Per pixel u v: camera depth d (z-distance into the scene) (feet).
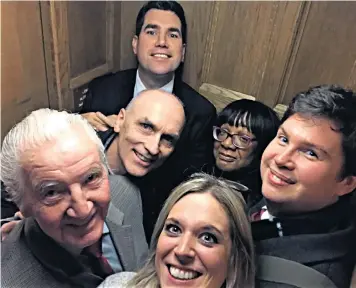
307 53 2.94
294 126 2.00
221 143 2.72
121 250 2.57
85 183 1.93
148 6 3.24
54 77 3.46
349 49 2.76
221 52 3.34
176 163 2.75
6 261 2.07
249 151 2.61
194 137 2.84
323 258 2.01
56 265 2.12
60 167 1.83
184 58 3.49
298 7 2.84
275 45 3.06
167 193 2.70
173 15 3.19
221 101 3.47
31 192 1.89
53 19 3.17
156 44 3.22
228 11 3.15
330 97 1.96
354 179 1.99
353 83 2.82
